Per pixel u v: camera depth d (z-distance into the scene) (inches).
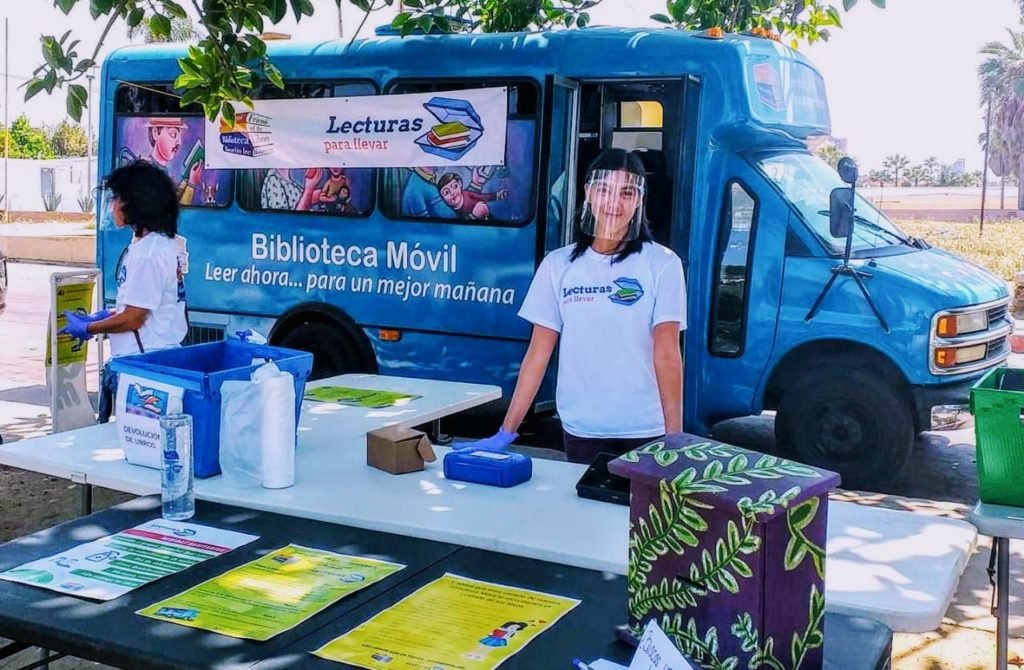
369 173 295.3
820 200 263.6
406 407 165.8
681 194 260.5
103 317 189.8
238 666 74.6
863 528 105.9
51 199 1505.9
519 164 276.7
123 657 77.4
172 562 95.0
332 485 120.4
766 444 305.7
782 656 69.9
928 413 247.1
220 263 319.0
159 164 325.7
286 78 306.2
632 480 74.2
